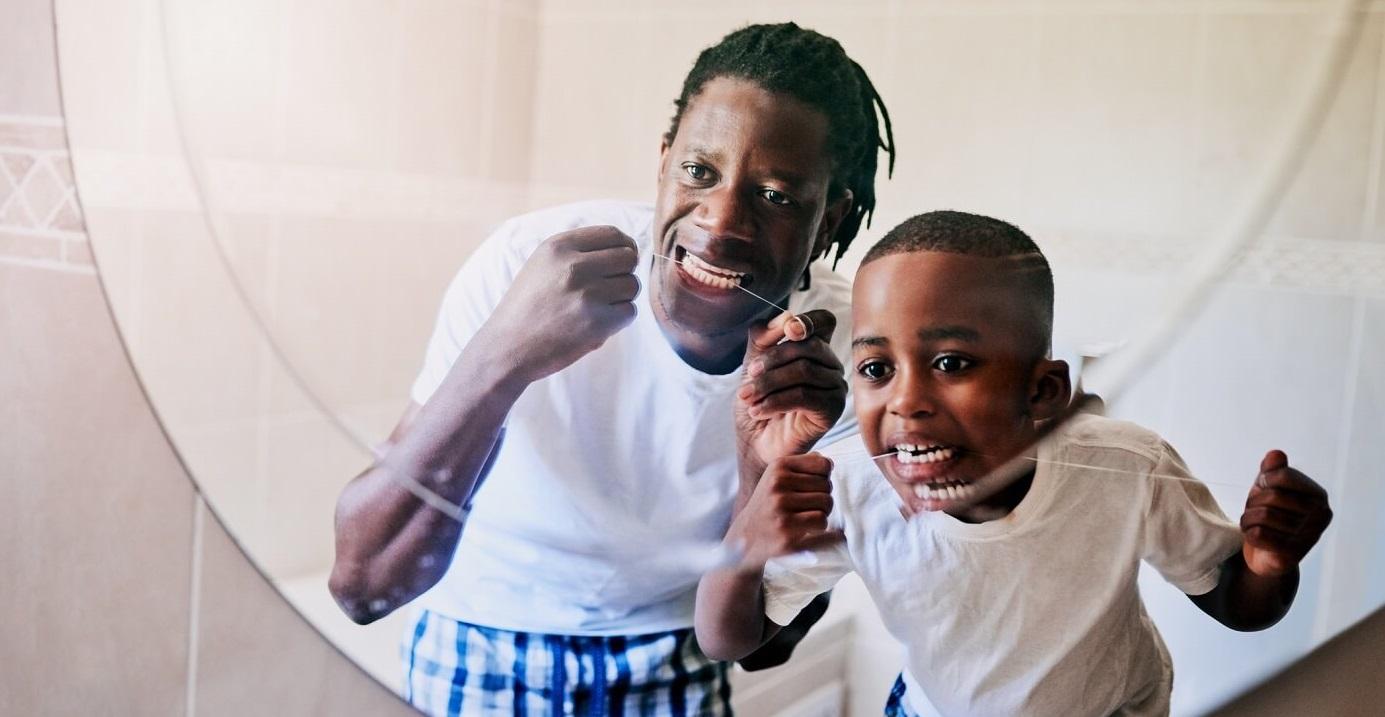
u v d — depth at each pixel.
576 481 0.57
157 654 0.81
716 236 0.49
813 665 0.54
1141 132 0.42
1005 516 0.48
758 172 0.48
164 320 0.72
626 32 0.51
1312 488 0.43
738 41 0.48
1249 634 0.47
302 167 0.64
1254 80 0.41
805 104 0.47
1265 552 0.45
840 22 0.46
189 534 0.78
